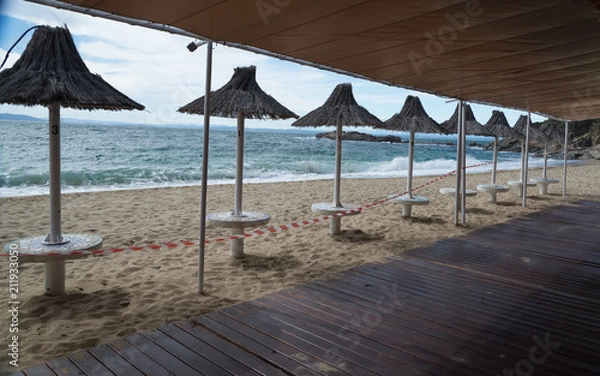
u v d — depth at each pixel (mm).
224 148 26797
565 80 4738
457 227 6238
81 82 2932
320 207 5363
